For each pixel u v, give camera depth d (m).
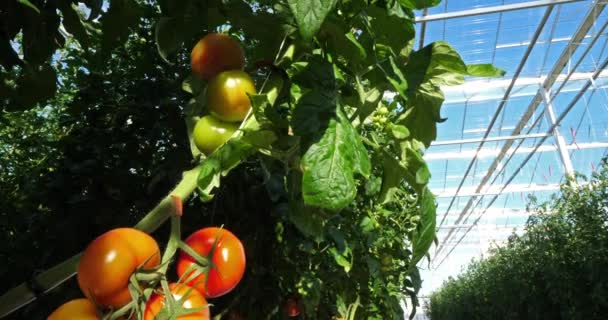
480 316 13.37
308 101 0.72
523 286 8.88
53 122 3.80
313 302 2.18
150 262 0.63
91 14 1.38
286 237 2.05
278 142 0.77
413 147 1.03
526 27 8.55
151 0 2.36
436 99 1.00
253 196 2.01
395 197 3.32
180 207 0.67
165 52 1.08
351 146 0.71
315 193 0.67
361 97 0.84
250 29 0.94
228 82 0.79
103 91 2.36
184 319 0.60
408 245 4.00
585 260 6.46
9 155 3.54
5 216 2.51
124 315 0.60
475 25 8.43
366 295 3.08
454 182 16.86
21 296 0.61
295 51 0.87
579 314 6.66
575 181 7.75
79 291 1.84
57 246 1.96
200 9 1.04
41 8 1.29
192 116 0.90
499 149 13.89
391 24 0.89
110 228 2.00
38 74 1.46
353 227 2.56
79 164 1.99
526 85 10.59
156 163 2.20
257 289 1.98
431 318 22.64
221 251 0.72
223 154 0.73
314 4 0.61
